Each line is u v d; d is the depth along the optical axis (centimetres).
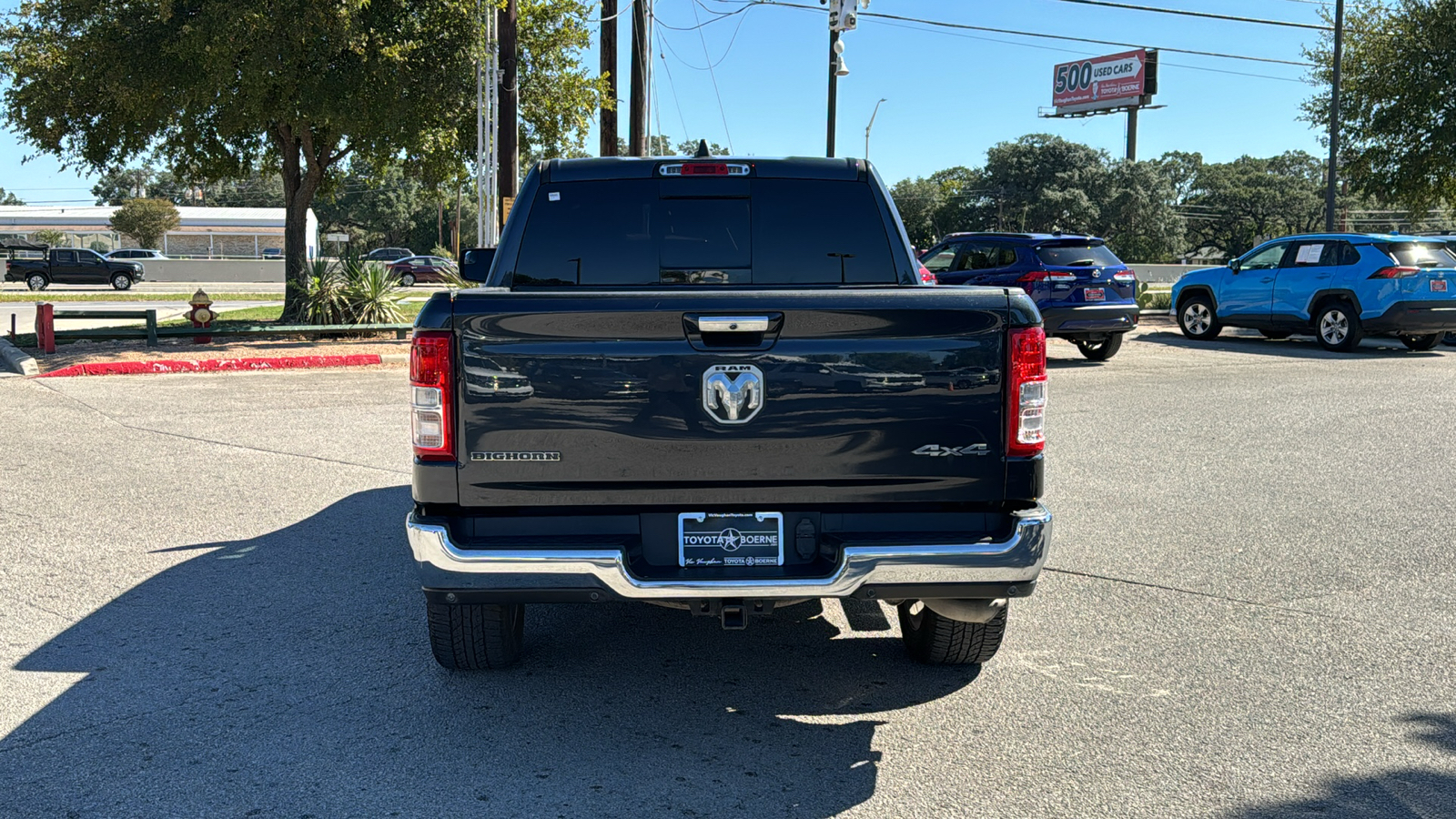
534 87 2152
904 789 362
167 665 467
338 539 667
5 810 342
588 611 557
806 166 485
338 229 10850
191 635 504
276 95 1833
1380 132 2966
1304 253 1961
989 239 1683
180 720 412
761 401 370
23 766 373
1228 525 716
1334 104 2828
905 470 375
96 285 4616
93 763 376
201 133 2077
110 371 1483
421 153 2106
